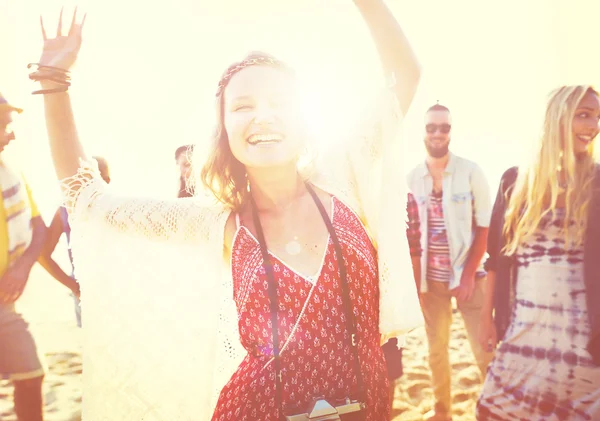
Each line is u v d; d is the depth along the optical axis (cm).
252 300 152
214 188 169
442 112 405
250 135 152
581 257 259
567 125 261
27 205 349
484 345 338
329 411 139
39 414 340
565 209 263
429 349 398
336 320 151
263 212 162
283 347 150
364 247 160
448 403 392
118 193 173
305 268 153
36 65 162
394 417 406
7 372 328
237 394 155
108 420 171
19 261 339
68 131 167
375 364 158
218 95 163
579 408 256
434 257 397
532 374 267
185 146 440
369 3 168
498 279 294
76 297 397
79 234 169
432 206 405
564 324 260
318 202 161
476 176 402
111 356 171
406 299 170
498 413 277
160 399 171
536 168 271
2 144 336
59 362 536
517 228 276
